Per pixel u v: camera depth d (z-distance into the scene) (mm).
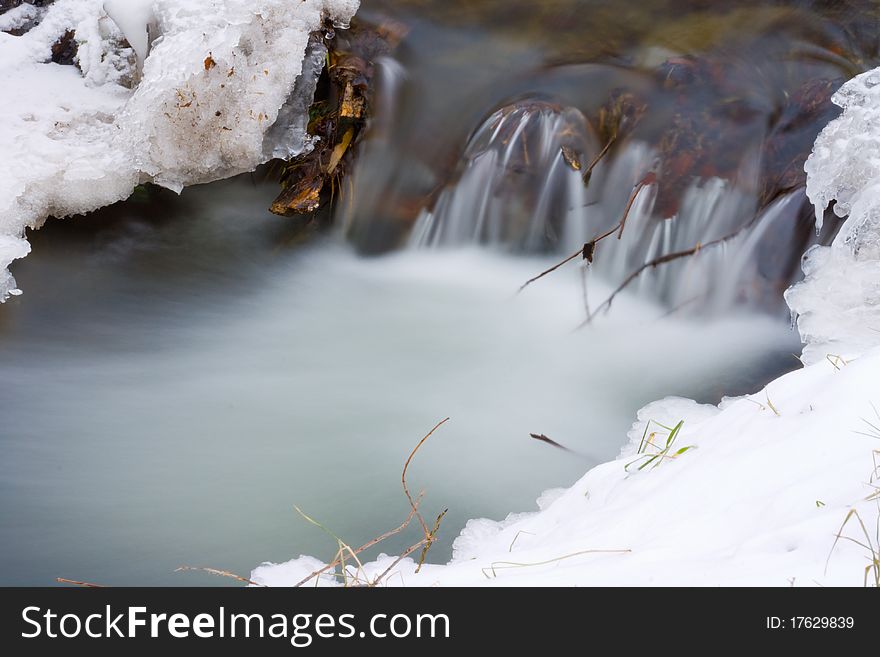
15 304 5719
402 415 4848
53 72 6820
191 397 4984
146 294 5961
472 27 6988
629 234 5852
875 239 4324
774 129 5789
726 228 5609
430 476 4344
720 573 2275
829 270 4484
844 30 6324
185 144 6184
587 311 5586
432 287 6102
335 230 6500
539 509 4027
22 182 5859
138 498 4156
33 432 4652
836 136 4730
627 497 3064
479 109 6473
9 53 6891
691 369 5156
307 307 5938
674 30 6645
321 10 6676
